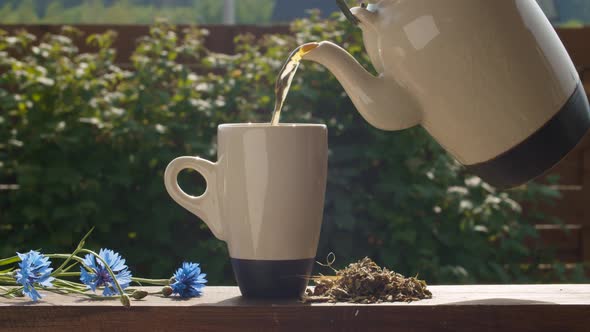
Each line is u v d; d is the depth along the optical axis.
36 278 0.97
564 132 0.97
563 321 0.94
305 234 1.00
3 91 2.46
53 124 2.41
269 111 2.51
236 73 2.57
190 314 0.93
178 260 2.39
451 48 0.94
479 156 0.98
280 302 0.97
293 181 0.98
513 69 0.94
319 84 2.53
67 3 3.96
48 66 2.49
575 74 1.00
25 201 2.39
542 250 2.79
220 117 2.50
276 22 3.69
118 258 1.02
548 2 3.39
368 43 1.02
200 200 1.05
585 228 2.87
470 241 2.44
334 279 1.05
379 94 0.99
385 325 0.93
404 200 2.42
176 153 2.45
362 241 2.43
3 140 2.45
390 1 0.99
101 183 2.42
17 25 2.84
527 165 0.97
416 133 2.44
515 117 0.95
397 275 1.05
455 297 1.01
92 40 2.84
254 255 1.00
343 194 2.38
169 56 2.62
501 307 0.93
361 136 2.49
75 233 2.35
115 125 2.44
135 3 4.00
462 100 0.95
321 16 3.64
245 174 0.98
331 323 0.93
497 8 0.94
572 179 2.86
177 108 2.48
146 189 2.41
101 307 0.94
